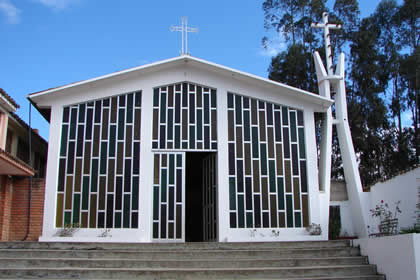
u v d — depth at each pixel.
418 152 23.94
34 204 15.57
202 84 16.62
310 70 26.45
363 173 24.94
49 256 10.93
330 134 16.80
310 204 15.95
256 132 16.47
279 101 16.75
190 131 16.25
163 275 9.90
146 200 15.38
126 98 16.33
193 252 11.24
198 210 20.86
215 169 16.30
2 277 9.66
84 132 15.84
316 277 10.30
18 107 14.88
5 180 15.08
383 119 23.86
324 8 26.84
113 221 15.12
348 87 25.44
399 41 25.25
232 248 12.20
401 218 14.88
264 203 15.79
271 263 10.91
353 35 25.77
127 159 15.75
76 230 14.84
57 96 15.91
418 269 9.16
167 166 15.87
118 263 10.47
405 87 24.83
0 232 14.62
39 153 20.17
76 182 15.35
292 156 16.39
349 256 11.69
